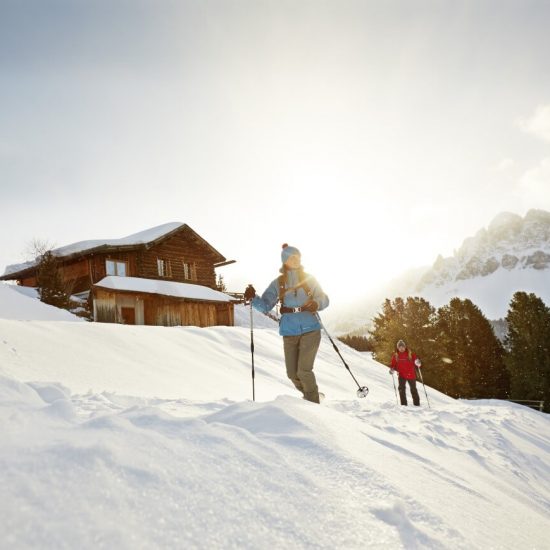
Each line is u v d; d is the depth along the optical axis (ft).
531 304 104.73
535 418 35.09
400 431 13.91
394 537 3.91
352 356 58.75
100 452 4.08
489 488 8.41
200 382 23.11
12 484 3.37
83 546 2.88
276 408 7.39
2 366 15.55
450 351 113.91
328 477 4.91
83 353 21.36
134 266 84.12
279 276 15.26
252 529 3.57
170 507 3.57
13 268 97.55
